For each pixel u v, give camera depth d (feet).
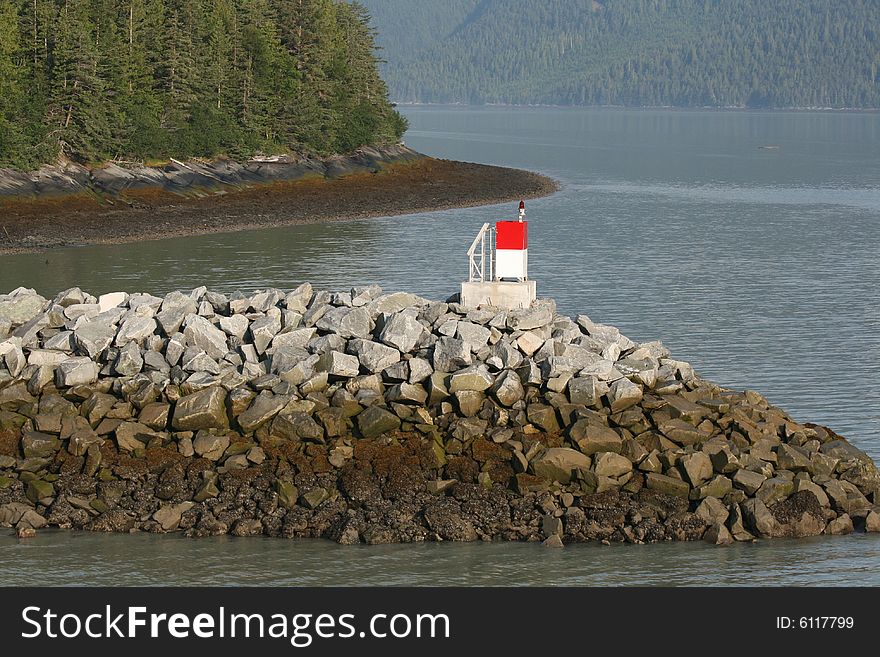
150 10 640.17
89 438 125.08
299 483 118.83
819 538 113.80
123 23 629.51
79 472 123.13
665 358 141.28
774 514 114.93
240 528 114.01
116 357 136.46
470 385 127.65
